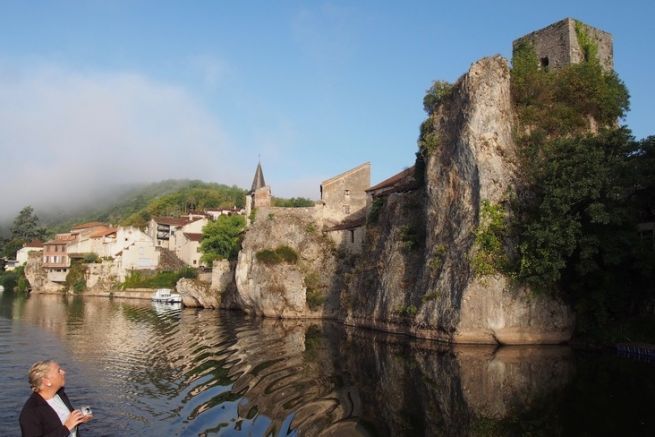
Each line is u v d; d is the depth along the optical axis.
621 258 24.34
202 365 23.39
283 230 52.62
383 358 23.92
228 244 77.25
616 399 15.85
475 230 28.72
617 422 13.55
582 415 14.22
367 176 56.91
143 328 39.94
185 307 65.25
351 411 14.93
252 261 52.03
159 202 170.00
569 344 26.97
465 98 32.12
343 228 50.66
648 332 24.69
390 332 34.31
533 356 23.77
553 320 27.14
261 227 54.03
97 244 107.00
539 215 27.91
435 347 26.98
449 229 31.20
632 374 19.53
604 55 38.50
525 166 30.27
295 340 31.14
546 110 33.41
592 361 22.34
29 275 104.44
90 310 59.03
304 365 22.36
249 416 14.77
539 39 38.94
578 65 35.06
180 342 31.50
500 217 28.48
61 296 91.19
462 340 27.59
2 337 34.81
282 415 14.70
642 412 14.41
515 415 14.34
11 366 24.73
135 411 16.41
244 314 53.19
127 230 101.62
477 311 27.33
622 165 24.50
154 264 98.12
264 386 18.47
